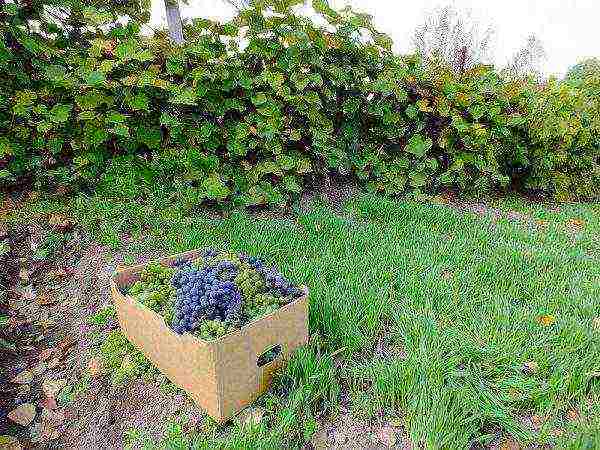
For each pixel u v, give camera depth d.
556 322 2.33
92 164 3.42
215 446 1.71
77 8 3.46
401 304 2.46
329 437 1.79
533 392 1.88
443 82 4.36
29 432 1.96
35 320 2.56
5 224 3.12
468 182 4.70
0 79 3.21
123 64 3.33
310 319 2.30
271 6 3.65
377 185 4.32
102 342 2.34
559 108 4.77
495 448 1.71
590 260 3.18
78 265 2.91
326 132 3.89
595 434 1.65
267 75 3.54
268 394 1.94
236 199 3.56
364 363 2.10
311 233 3.33
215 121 3.63
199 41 3.57
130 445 1.84
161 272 2.29
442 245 3.25
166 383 2.05
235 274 2.12
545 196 5.03
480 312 2.41
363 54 4.12
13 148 3.19
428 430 1.69
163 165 3.47
